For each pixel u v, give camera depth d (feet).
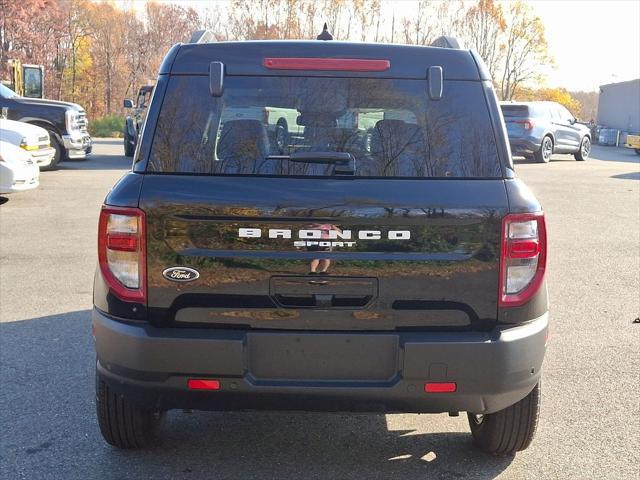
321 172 10.37
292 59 10.89
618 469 12.19
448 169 10.45
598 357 17.93
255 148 10.55
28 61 181.27
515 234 10.25
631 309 22.36
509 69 188.55
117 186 10.49
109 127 135.23
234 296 10.17
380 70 10.90
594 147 134.62
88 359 17.29
